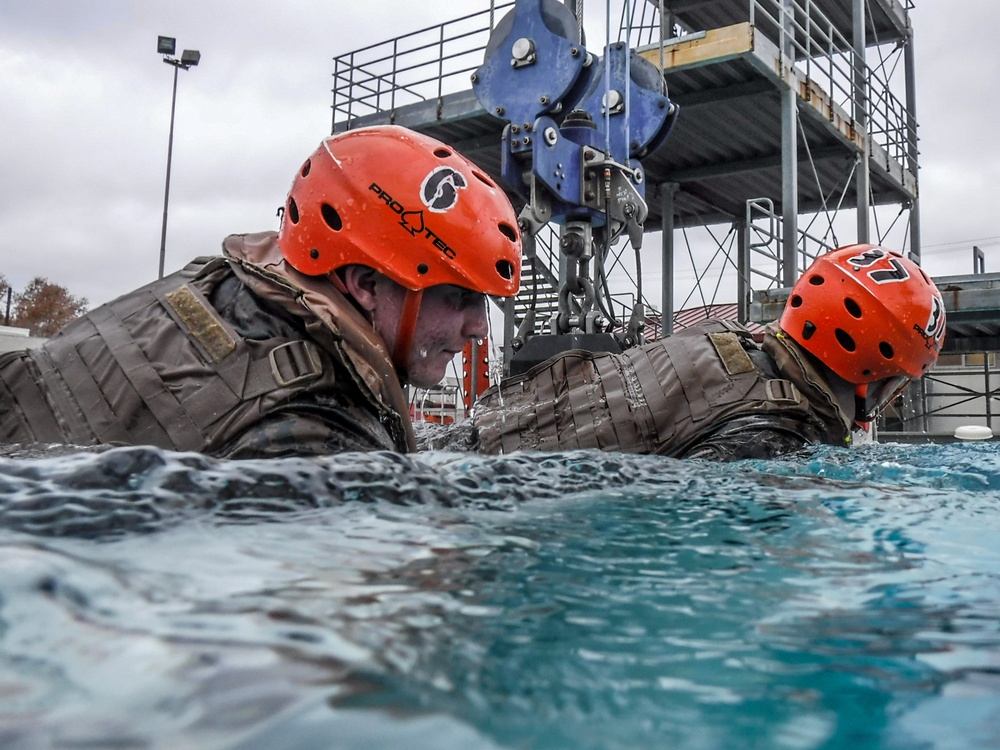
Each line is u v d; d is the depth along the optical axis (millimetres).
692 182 14305
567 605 1030
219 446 2521
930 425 13531
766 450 4031
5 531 1016
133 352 2781
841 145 12562
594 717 680
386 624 844
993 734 684
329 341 2625
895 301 4297
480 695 682
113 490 1318
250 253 3072
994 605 1117
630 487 2250
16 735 522
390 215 2857
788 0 11109
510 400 5156
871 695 761
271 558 1102
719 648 894
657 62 10297
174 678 622
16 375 2965
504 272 3107
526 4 6965
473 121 12164
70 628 714
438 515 1593
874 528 1739
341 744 545
